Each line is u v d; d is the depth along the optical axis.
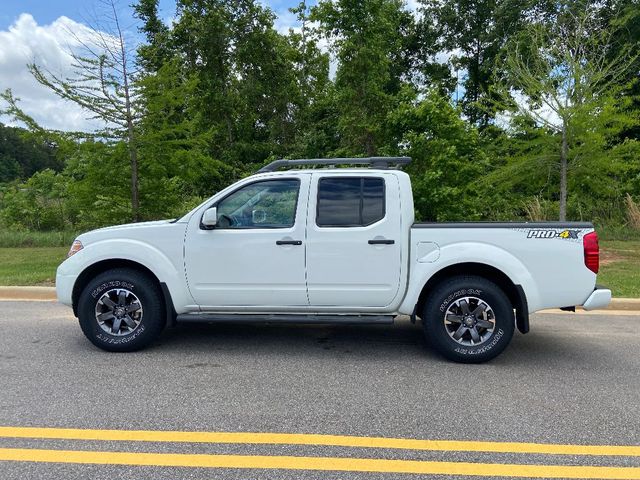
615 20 15.20
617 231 15.86
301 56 24.38
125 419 3.74
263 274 5.20
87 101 10.34
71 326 6.59
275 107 23.89
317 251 5.12
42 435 3.48
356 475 3.00
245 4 22.75
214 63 22.66
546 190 14.53
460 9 28.39
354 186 5.19
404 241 5.07
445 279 5.16
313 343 5.87
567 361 5.22
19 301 8.43
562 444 3.39
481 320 5.07
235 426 3.64
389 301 5.14
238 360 5.20
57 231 18.70
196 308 5.37
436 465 3.12
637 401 4.15
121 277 5.32
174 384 4.48
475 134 13.18
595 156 12.27
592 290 4.93
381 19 14.66
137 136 10.77
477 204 13.80
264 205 5.31
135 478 2.96
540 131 12.49
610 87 14.06
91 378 4.62
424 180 12.26
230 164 22.14
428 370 4.91
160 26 23.41
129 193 11.34
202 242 5.25
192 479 2.96
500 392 4.33
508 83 18.55
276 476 2.99
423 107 12.78
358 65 14.51
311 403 4.07
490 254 4.96
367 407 4.00
